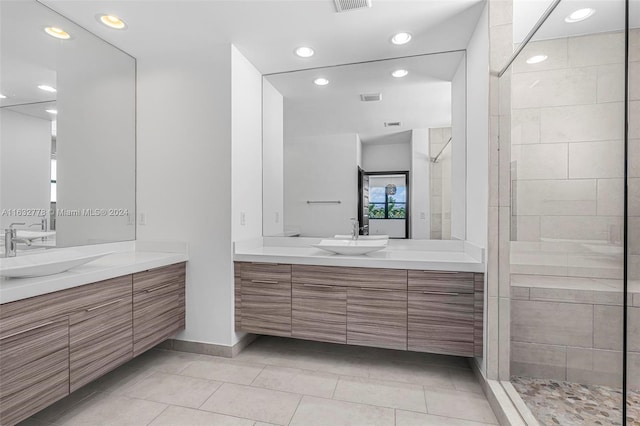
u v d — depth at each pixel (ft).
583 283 5.59
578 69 5.72
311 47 8.62
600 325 5.18
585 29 5.65
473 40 7.86
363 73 9.60
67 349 5.82
